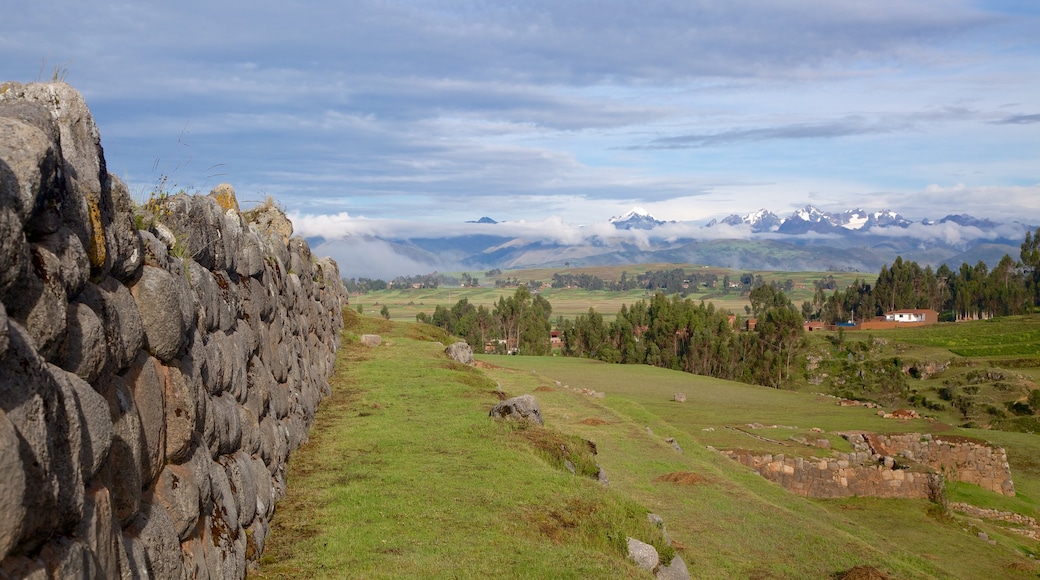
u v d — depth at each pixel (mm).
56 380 5184
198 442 9008
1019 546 34875
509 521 14398
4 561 4328
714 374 116750
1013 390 108938
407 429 21188
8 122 5168
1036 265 188625
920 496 39531
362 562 11758
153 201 9867
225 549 9281
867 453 41406
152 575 6902
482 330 138375
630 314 135125
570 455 21422
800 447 41594
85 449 5562
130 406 6863
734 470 34594
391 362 34688
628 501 17391
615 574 12352
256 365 13602
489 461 18328
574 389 47688
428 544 12805
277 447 14734
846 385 122875
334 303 39094
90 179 6562
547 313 156875
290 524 13211
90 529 5543
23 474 4328
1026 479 52250
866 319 189625
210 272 11531
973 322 164875
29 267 4992
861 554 21844
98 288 6625
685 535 22719
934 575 22828
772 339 119938
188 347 9109
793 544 22422
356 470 16844
